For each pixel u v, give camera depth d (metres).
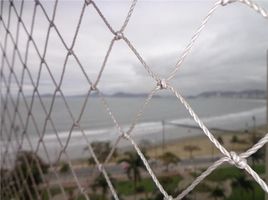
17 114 3.88
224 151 1.12
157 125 73.75
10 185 4.73
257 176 1.02
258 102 124.25
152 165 41.09
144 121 79.56
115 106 107.50
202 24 1.17
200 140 59.12
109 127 63.72
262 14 0.94
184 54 1.27
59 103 41.03
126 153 34.41
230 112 102.06
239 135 34.91
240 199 33.25
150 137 61.38
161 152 51.53
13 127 4.06
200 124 1.23
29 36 3.03
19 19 3.23
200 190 34.19
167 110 98.94
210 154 48.28
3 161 4.54
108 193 28.19
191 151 50.66
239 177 33.91
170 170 39.88
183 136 62.66
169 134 65.12
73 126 2.47
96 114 71.75
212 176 36.31
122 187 34.16
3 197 5.28
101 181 27.22
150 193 32.75
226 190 33.56
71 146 38.56
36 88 3.09
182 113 92.06
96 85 2.06
